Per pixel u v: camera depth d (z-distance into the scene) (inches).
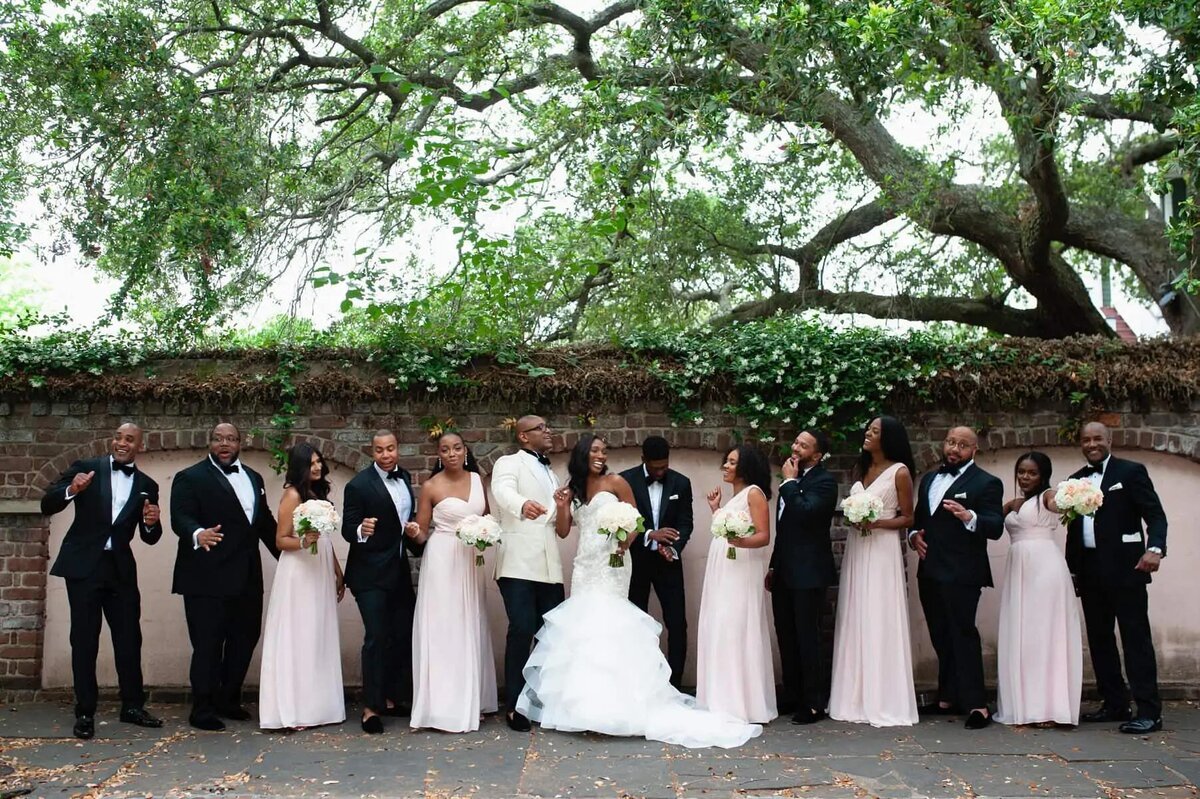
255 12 412.2
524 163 412.2
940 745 222.1
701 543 284.5
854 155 459.5
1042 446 284.2
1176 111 300.5
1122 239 479.2
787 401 282.5
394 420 284.8
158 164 358.9
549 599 250.7
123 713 245.3
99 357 282.4
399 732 235.8
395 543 246.8
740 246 472.1
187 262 354.3
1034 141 374.3
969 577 245.6
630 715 228.4
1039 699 241.3
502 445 284.7
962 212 457.7
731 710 239.5
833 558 277.9
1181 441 281.6
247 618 252.4
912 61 338.3
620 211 356.8
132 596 245.6
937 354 285.3
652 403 287.1
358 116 435.2
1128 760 208.8
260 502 254.1
